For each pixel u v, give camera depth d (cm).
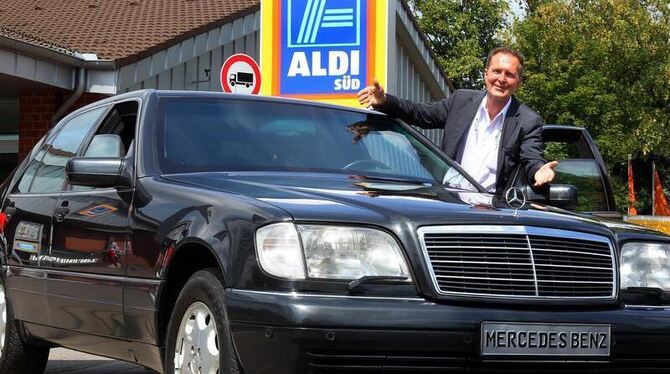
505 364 448
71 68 1441
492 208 487
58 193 631
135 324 525
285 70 1366
